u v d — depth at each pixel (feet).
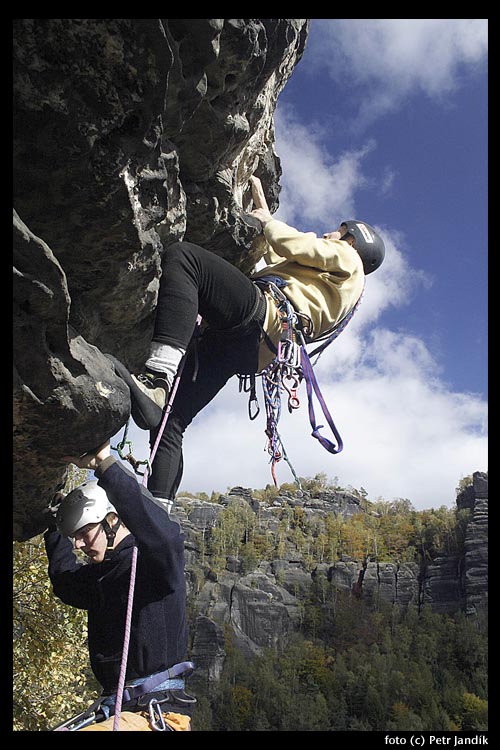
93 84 6.75
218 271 9.67
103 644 7.96
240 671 316.60
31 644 32.91
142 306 9.46
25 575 32.99
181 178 10.30
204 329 10.67
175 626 8.00
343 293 11.25
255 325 10.22
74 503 8.39
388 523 428.56
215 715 298.97
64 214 7.62
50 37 6.37
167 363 8.98
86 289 8.76
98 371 7.80
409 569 382.63
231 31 8.32
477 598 352.69
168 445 9.78
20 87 6.55
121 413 8.04
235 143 10.15
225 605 350.64
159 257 8.94
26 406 7.36
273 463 10.12
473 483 409.90
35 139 6.87
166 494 9.52
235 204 11.60
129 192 7.64
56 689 35.40
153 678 7.58
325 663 318.24
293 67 11.99
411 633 344.28
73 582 8.80
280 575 372.38
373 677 302.04
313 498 456.45
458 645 326.24
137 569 8.07
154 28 6.54
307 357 10.36
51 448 8.22
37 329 6.90
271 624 347.15
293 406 10.19
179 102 8.16
